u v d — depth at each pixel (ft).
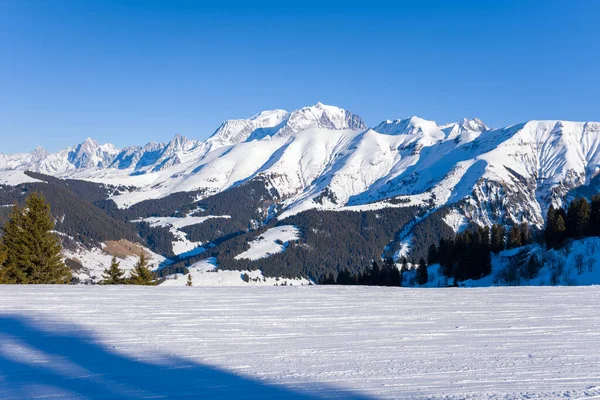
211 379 26.00
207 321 42.68
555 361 29.78
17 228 105.81
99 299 53.88
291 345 34.14
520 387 24.31
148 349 32.94
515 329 39.86
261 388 24.29
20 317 43.65
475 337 36.81
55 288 62.64
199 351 32.37
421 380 25.64
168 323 41.70
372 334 37.81
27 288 62.13
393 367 28.37
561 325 41.52
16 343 34.37
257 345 34.14
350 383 25.09
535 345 34.22
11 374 26.86
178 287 67.21
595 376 26.45
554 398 22.45
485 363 29.22
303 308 49.67
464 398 22.44
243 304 51.96
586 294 60.80
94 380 25.79
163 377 26.37
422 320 43.65
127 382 25.41
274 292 61.93
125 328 39.63
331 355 31.30
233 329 39.50
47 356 30.99
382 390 23.85
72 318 43.47
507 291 63.77
